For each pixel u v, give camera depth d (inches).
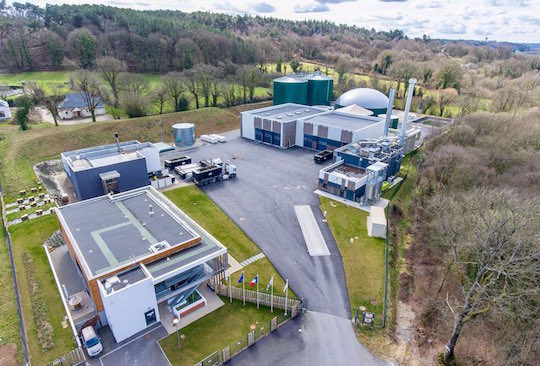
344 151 2628.0
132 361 1130.0
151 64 5634.8
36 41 5487.2
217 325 1280.8
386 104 4020.7
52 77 5022.1
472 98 4584.2
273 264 1619.1
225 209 2103.8
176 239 1450.5
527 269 1205.1
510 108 4065.0
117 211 1669.5
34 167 2578.7
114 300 1126.4
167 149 3110.2
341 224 1968.5
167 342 1203.2
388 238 1857.8
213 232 1856.5
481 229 1378.0
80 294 1385.3
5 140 2915.8
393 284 1553.9
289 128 3223.4
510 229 1217.4
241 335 1243.8
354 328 1296.8
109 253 1347.2
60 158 2834.6
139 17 6614.2
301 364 1149.1
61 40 5349.4
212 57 5900.6
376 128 3083.2
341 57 7445.9
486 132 2989.7
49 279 1467.8
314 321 1318.9
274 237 1828.2
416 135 3316.9
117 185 2178.9
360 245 1784.0
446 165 2325.3
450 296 1550.2
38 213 1937.7
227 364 1135.0
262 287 1467.8
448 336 1354.6
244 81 4815.5
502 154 2511.1
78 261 1353.3
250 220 1987.0
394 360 1184.8
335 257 1684.3
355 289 1483.8
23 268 1534.2
